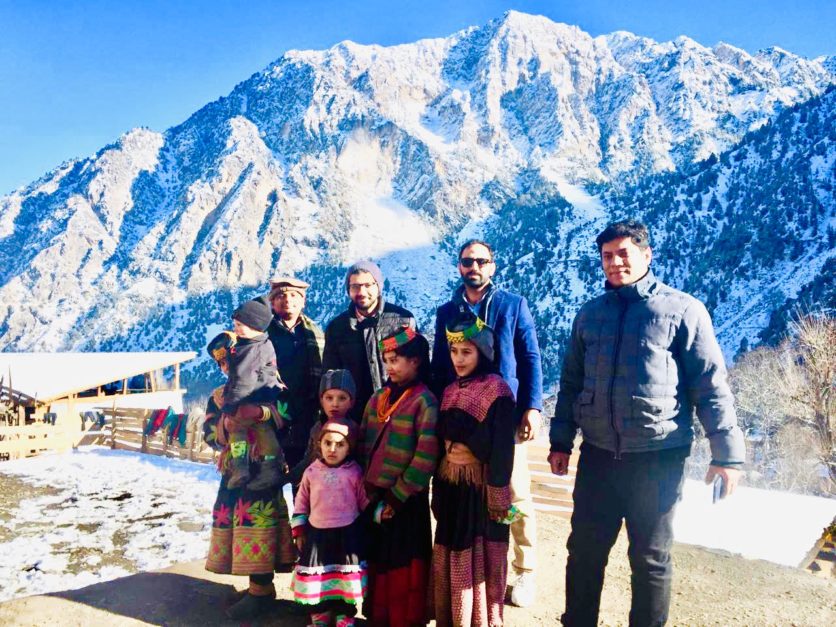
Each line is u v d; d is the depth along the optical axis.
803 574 4.52
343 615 3.25
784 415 37.47
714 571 4.55
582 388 3.40
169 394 30.50
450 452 3.17
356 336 4.00
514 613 3.72
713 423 2.89
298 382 4.15
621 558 4.86
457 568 3.06
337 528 3.25
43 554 7.45
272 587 3.66
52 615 3.50
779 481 36.94
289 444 4.02
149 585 3.97
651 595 2.94
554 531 5.61
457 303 3.91
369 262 4.01
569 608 3.15
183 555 7.43
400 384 3.35
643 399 2.93
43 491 10.99
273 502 3.64
